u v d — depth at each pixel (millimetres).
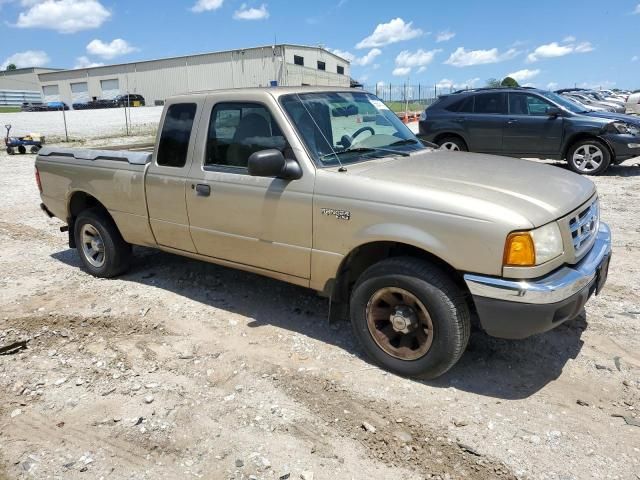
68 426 3131
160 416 3184
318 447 2877
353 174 3547
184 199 4398
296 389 3395
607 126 10477
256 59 51469
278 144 3812
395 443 2883
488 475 2637
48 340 4184
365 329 3592
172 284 5219
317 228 3625
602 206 8023
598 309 4363
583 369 3521
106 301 4867
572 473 2619
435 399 3248
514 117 11289
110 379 3602
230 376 3574
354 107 4387
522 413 3094
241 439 2961
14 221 8117
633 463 2674
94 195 5191
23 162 16000
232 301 4766
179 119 4438
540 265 2984
